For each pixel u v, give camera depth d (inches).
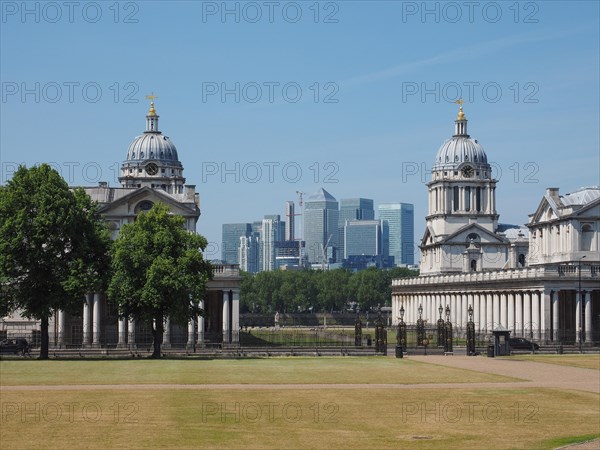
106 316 7332.7
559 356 6102.4
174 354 6067.9
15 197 5551.2
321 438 2694.4
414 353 6338.6
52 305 5516.7
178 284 5605.3
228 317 7480.3
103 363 5123.0
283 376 4347.9
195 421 2935.5
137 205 7401.6
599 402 3467.0
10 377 4222.4
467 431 2834.6
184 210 7455.7
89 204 5792.3
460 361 5506.9
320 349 6358.3
